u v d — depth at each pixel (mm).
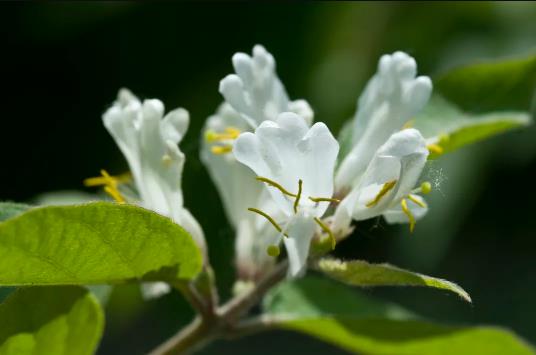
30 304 239
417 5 328
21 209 231
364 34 331
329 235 234
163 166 238
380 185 234
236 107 239
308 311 270
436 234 313
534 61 263
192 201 305
